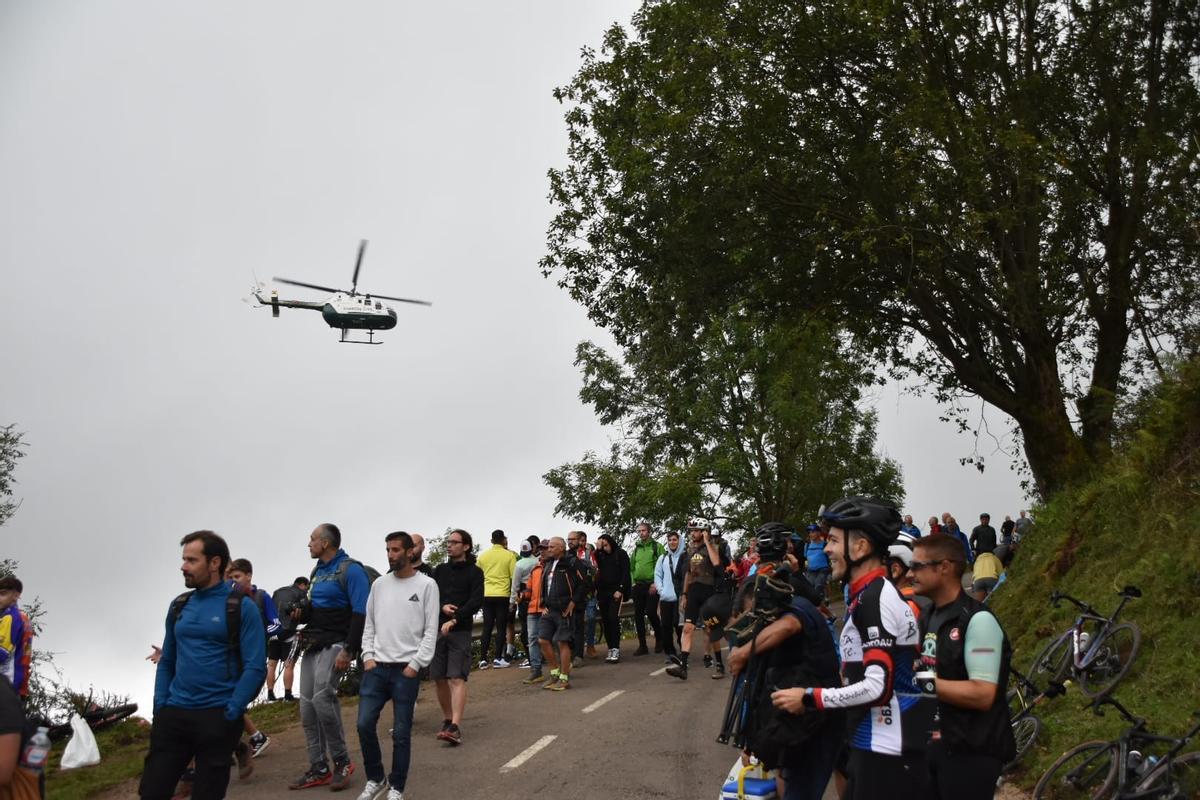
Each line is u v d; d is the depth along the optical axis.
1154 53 18.19
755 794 5.97
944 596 4.54
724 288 18.97
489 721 11.73
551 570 14.38
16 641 9.55
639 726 11.08
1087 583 11.22
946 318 19.16
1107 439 16.50
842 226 17.55
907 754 4.33
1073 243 18.55
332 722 8.73
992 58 18.11
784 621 5.09
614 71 18.95
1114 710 8.02
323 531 8.88
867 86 18.17
